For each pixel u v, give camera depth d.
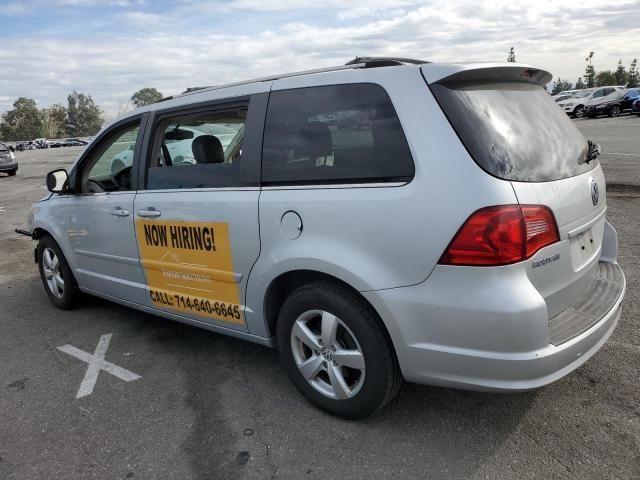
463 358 2.41
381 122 2.60
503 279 2.30
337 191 2.69
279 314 3.08
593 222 2.88
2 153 22.05
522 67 2.73
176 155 3.65
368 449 2.71
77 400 3.40
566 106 34.22
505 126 2.53
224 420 3.06
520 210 2.31
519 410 2.95
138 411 3.22
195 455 2.77
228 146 3.35
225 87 3.39
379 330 2.66
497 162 2.36
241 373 3.61
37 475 2.69
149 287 3.91
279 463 2.66
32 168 26.22
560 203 2.52
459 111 2.45
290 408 3.13
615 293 2.89
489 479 2.46
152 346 4.15
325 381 3.04
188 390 3.43
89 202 4.28
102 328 4.58
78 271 4.68
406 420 2.93
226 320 3.42
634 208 7.39
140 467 2.70
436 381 2.53
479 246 2.29
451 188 2.35
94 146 4.33
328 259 2.68
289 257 2.86
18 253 7.72
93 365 3.88
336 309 2.75
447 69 2.52
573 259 2.69
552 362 2.36
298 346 3.05
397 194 2.49
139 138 3.87
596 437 2.70
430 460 2.61
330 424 2.95
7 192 15.94
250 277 3.14
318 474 2.57
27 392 3.54
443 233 2.36
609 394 3.04
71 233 4.58
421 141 2.46
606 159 11.91
